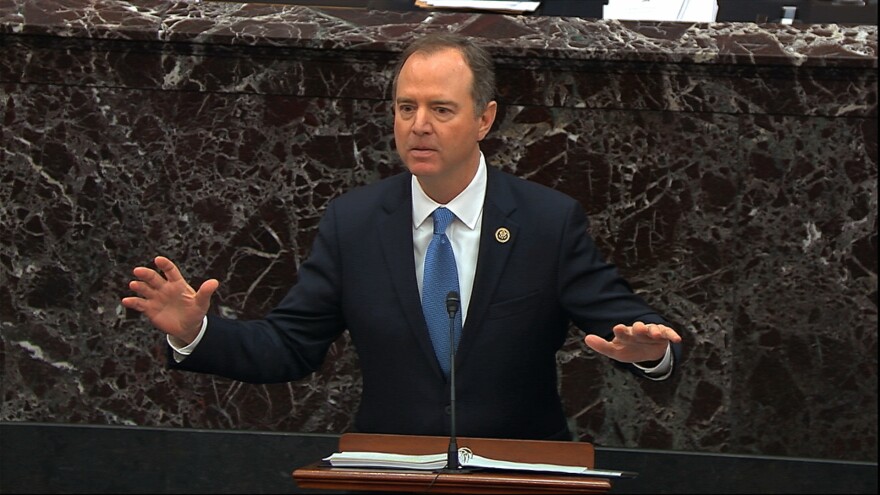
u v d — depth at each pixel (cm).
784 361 1303
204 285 912
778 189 1283
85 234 1335
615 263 1306
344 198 1069
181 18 1305
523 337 1023
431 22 1319
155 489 1340
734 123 1275
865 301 1289
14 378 1355
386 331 1020
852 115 1263
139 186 1327
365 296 1028
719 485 1309
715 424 1316
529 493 812
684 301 1304
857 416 1302
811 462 1299
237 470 1335
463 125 982
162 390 1350
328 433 1349
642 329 863
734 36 1277
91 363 1348
